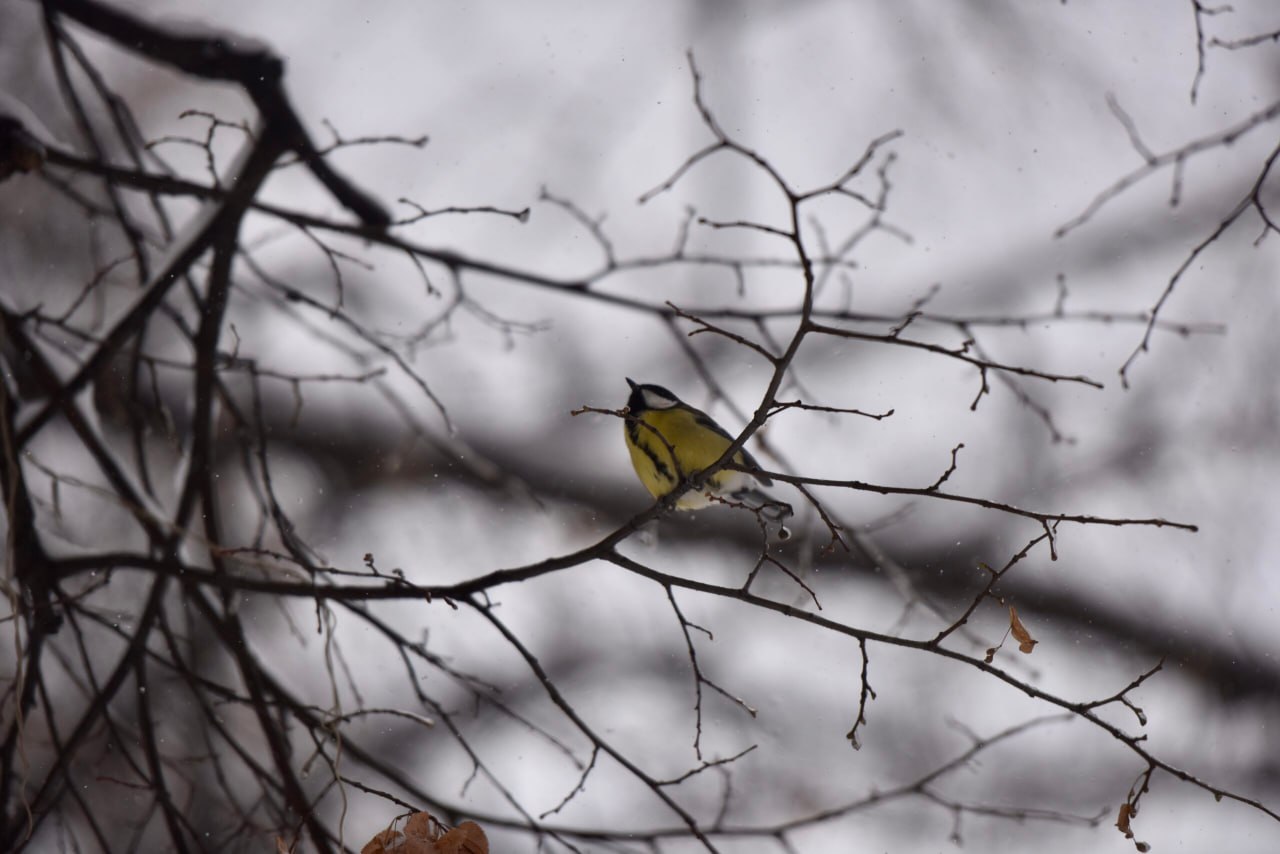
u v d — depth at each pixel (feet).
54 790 29.17
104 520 40.78
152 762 28.96
